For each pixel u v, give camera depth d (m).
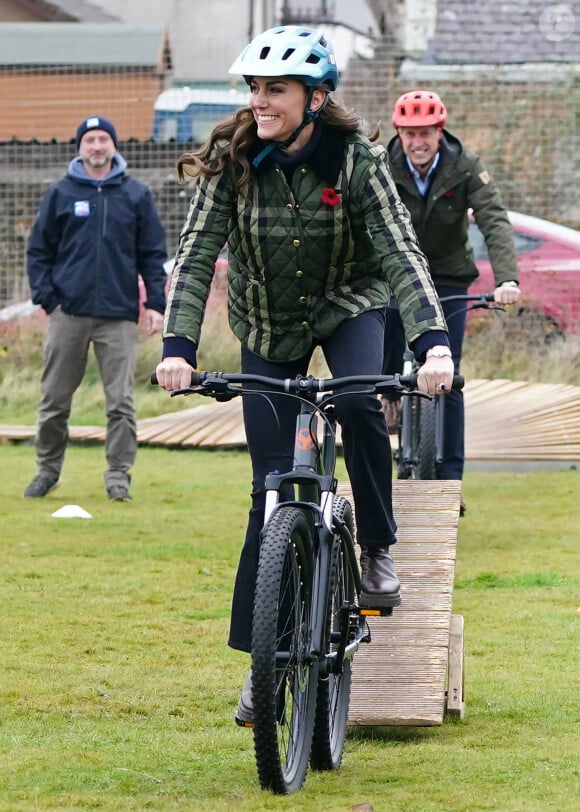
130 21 73.56
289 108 15.15
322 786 15.15
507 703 18.73
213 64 70.31
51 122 62.00
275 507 14.74
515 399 48.41
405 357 28.81
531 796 14.66
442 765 15.98
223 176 15.80
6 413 52.69
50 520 32.59
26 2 75.88
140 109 62.06
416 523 22.00
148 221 35.62
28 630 22.44
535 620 23.42
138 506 34.91
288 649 14.73
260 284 16.03
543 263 54.97
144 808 14.24
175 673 20.12
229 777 15.47
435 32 65.06
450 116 63.59
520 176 62.19
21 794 14.73
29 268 35.50
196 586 25.94
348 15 71.25
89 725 17.58
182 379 15.01
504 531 31.84
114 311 35.28
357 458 15.99
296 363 16.39
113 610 23.95
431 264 29.62
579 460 41.53
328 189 15.53
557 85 63.06
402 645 18.47
